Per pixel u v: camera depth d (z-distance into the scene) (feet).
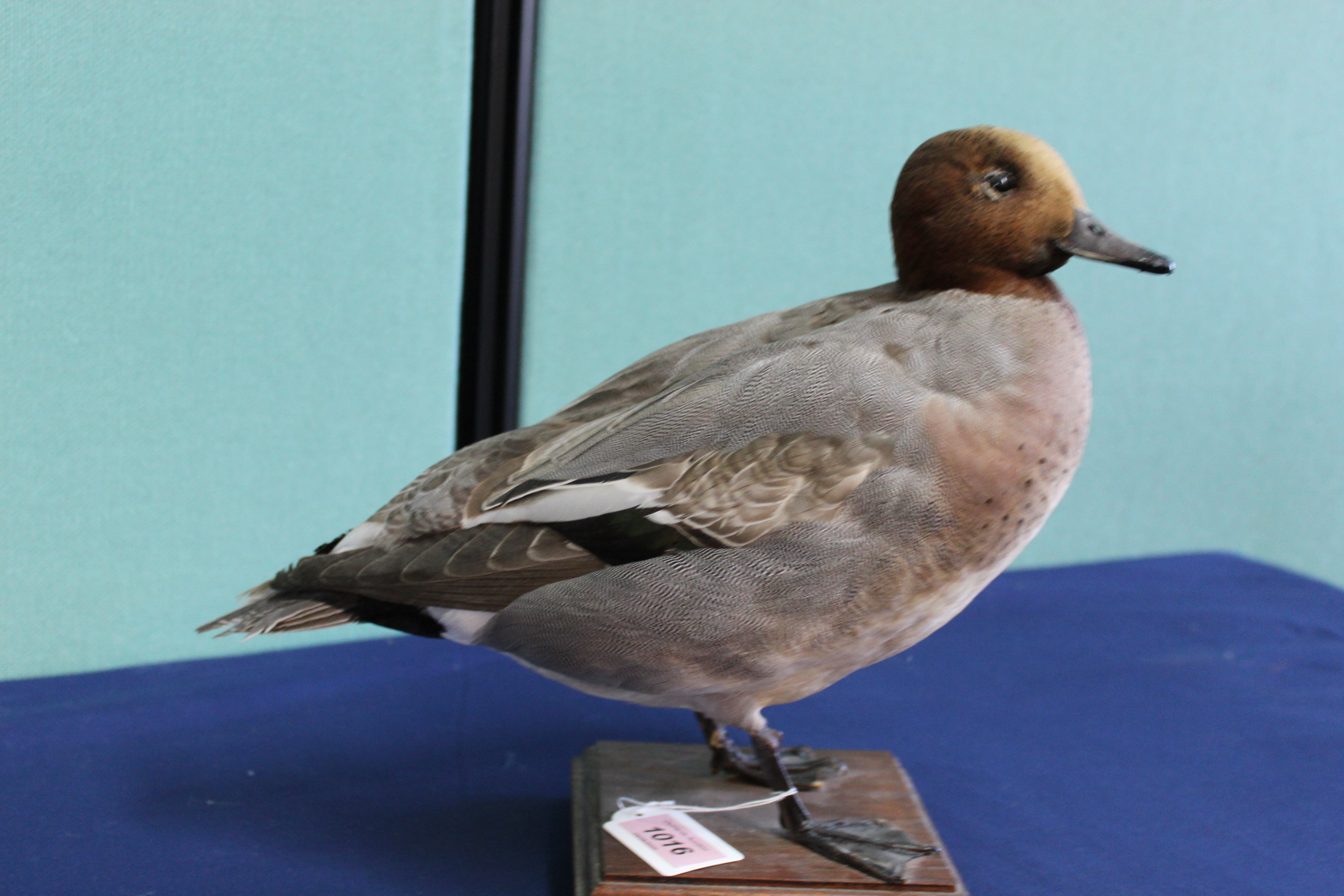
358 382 6.04
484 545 3.33
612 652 3.29
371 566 3.38
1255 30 7.82
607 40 6.33
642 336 6.95
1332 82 8.14
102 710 4.88
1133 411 8.38
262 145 5.49
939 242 3.47
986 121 7.38
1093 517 8.50
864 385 3.21
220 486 5.79
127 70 5.10
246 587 5.97
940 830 3.98
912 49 7.05
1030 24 7.27
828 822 3.70
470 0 5.79
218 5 5.23
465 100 5.92
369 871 3.62
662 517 3.22
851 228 7.27
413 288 6.06
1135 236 8.03
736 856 3.52
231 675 5.36
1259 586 7.16
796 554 3.14
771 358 3.36
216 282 5.54
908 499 3.10
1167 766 4.56
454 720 4.89
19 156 4.96
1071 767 4.54
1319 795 4.33
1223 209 8.17
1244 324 8.49
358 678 5.34
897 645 3.43
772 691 3.45
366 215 5.83
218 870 3.59
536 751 4.60
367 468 6.19
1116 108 7.68
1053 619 6.44
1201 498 8.80
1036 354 3.25
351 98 5.64
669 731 4.85
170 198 5.33
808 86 6.88
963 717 5.04
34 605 5.45
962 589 3.30
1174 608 6.66
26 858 3.61
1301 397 8.85
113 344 5.36
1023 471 3.16
